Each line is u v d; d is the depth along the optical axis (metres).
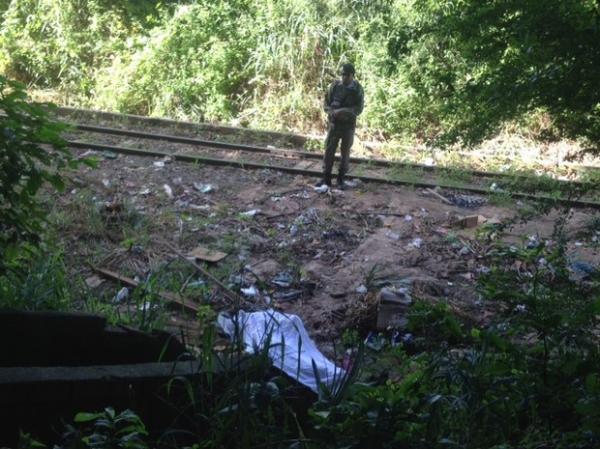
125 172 13.19
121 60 19.00
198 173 13.49
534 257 6.05
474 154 16.05
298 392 5.45
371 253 10.74
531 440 4.53
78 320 5.48
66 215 10.59
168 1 20.16
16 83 5.18
